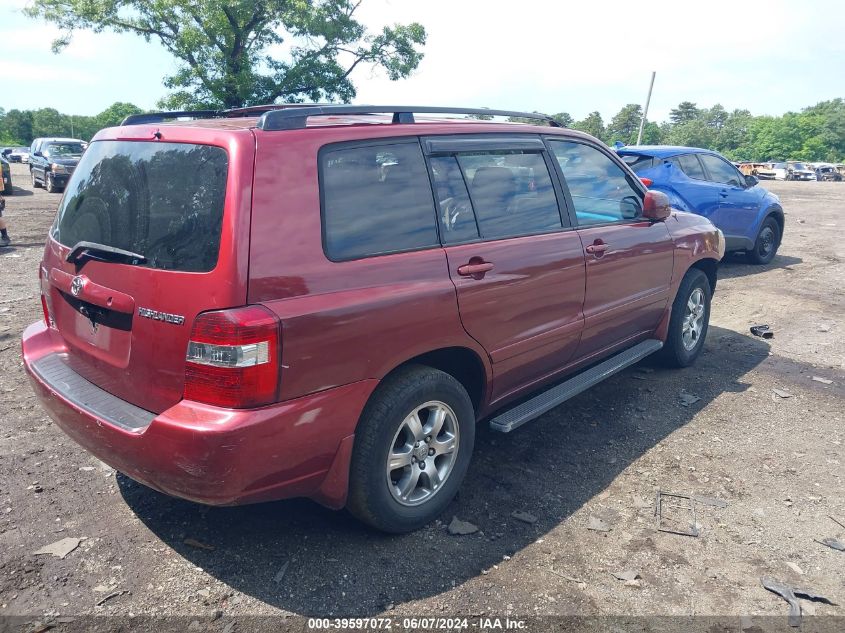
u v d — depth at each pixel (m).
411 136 3.34
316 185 2.86
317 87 23.77
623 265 4.53
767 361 5.93
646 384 5.37
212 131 2.79
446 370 3.67
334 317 2.76
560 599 2.87
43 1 22.34
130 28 23.08
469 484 3.80
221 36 23.22
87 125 145.88
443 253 3.29
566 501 3.63
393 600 2.85
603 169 4.65
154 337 2.73
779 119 136.00
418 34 24.31
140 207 2.90
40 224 13.83
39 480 3.71
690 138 144.62
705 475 3.93
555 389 4.19
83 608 2.76
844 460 4.13
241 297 2.56
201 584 2.92
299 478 2.82
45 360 3.44
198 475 2.59
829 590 2.96
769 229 10.49
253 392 2.57
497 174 3.75
